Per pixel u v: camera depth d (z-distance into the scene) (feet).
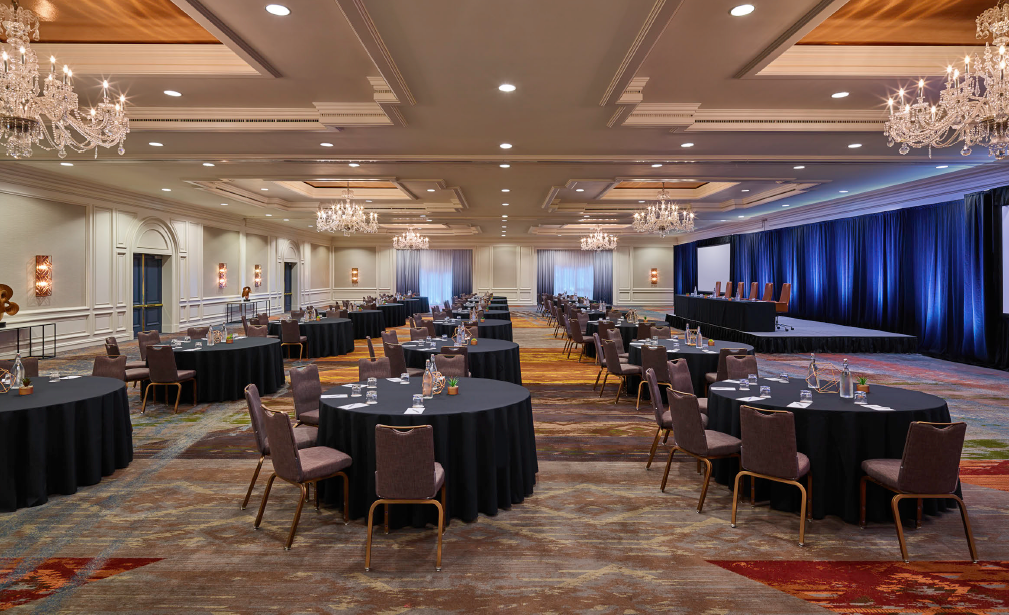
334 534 11.53
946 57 17.47
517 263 87.15
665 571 10.10
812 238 53.01
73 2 14.20
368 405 12.64
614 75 16.71
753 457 11.64
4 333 30.66
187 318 47.80
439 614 8.78
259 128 21.59
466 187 37.40
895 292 42.73
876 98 20.27
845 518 11.97
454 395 13.79
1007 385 27.48
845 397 13.38
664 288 87.71
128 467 15.55
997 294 32.19
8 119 13.50
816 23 13.89
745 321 42.80
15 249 31.40
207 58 17.24
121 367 18.92
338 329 37.91
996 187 31.96
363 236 84.17
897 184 37.42
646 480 14.71
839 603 9.09
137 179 34.58
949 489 10.51
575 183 36.14
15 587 9.50
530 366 33.47
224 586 9.56
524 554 10.71
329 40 15.03
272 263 63.62
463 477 11.98
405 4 12.59
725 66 17.11
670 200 47.14
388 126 21.54
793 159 27.63
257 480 14.57
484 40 14.43
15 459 12.63
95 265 37.19
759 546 11.04
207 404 23.03
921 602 9.11
